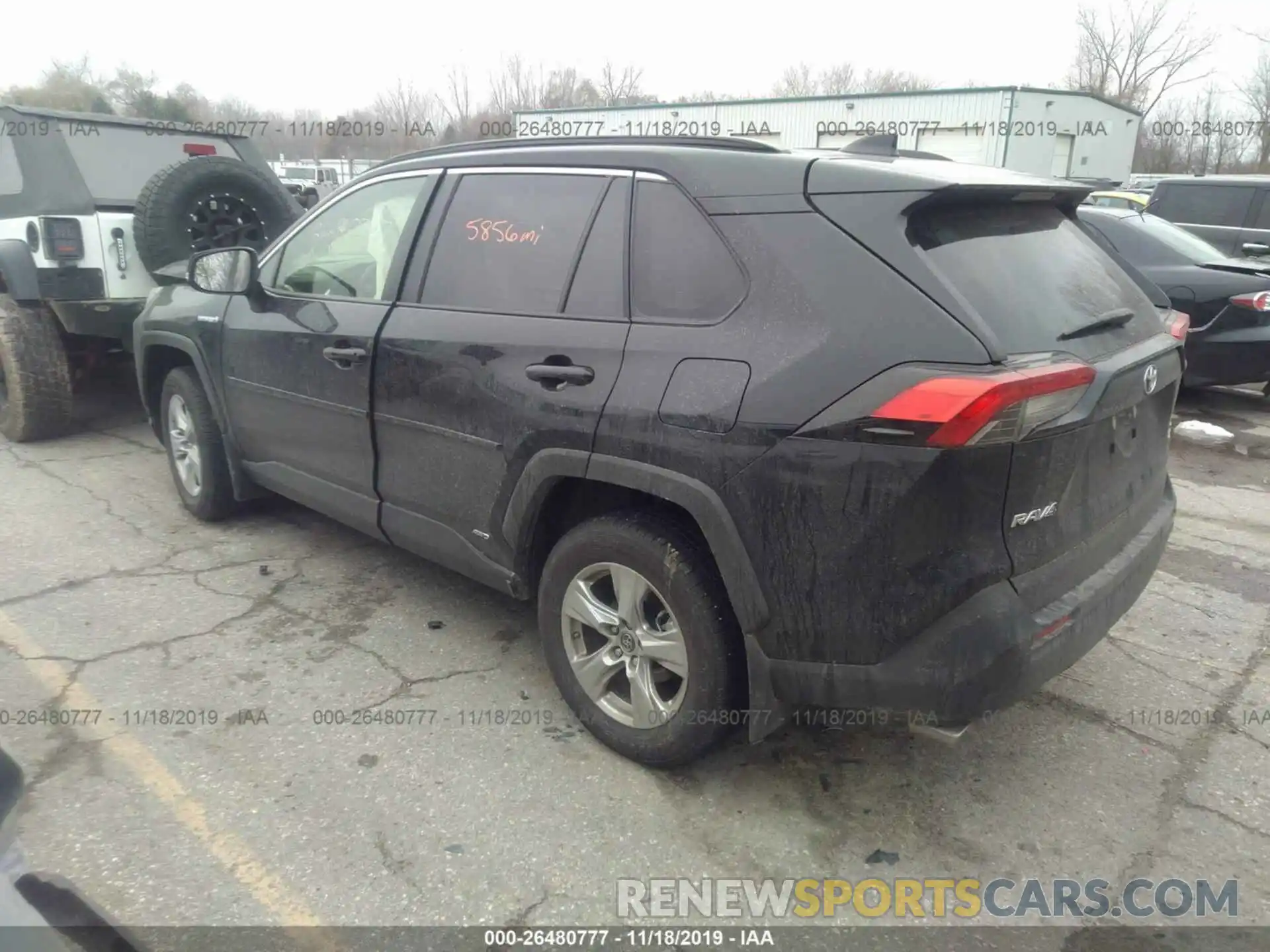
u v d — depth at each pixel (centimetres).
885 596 229
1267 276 727
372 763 292
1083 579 258
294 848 255
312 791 278
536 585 321
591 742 305
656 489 259
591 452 274
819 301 236
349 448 371
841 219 241
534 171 312
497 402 301
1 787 147
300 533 477
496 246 318
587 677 298
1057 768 298
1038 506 233
